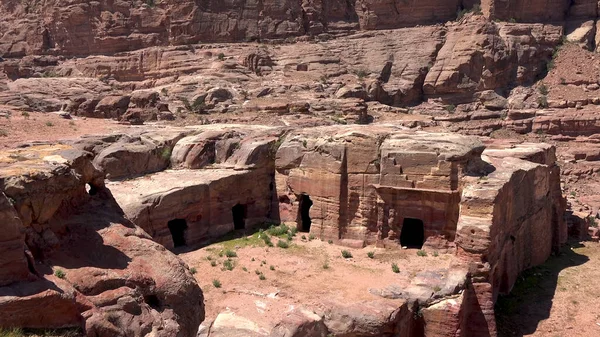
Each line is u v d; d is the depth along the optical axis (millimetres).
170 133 33156
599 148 54375
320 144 29250
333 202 28688
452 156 25828
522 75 66688
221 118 48656
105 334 12492
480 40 65812
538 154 30812
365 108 55375
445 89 66438
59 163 14758
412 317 21469
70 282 13102
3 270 11852
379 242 27719
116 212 16250
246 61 65750
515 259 26672
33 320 11789
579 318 23500
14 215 12117
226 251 26750
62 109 45312
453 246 26344
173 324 13633
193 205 27859
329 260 26109
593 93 62188
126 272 14109
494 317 22281
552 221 31703
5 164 14469
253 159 30781
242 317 14812
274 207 31562
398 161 26953
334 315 19891
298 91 59656
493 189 23469
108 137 30828
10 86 55688
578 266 29172
